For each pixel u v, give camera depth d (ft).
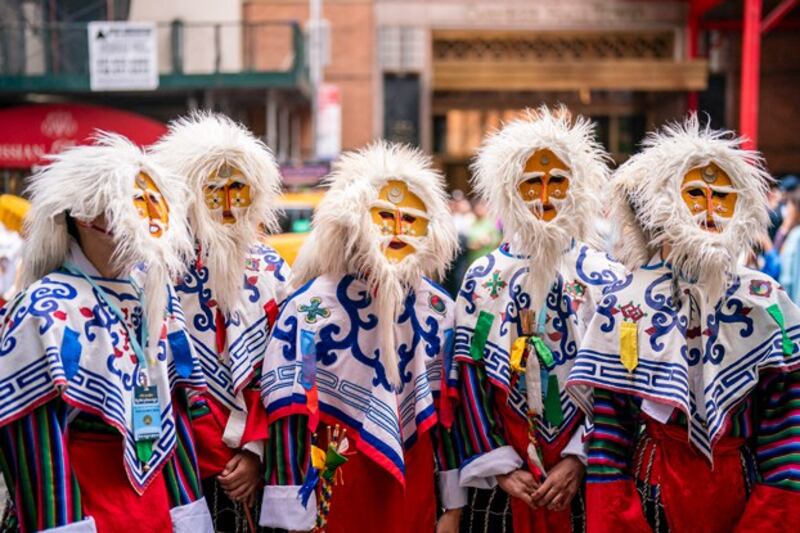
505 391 9.59
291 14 56.08
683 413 8.87
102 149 8.51
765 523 8.60
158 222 8.63
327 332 9.82
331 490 9.75
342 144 57.21
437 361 10.00
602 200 9.91
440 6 57.06
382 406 9.59
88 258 8.56
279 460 9.71
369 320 9.82
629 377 8.87
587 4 57.26
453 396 9.80
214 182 10.35
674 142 9.15
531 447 9.57
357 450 9.86
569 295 9.81
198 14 46.62
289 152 54.54
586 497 9.12
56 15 44.62
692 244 8.73
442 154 59.47
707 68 56.44
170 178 9.12
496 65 55.57
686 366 8.72
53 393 7.93
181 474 8.96
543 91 58.75
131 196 8.33
